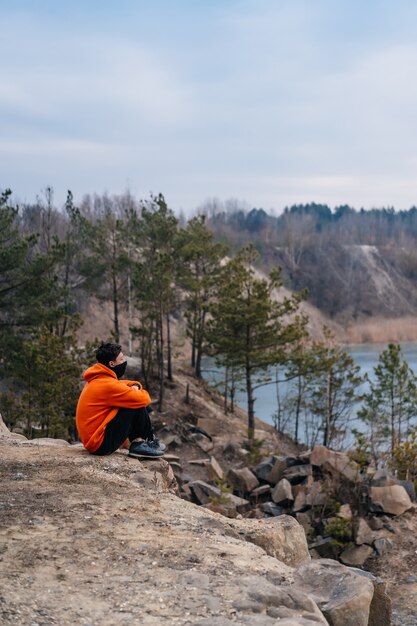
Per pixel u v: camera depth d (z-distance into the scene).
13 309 32.31
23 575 4.59
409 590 17.25
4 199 33.16
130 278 45.38
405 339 125.62
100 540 5.34
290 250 170.25
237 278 35.53
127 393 7.96
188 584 4.57
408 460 25.53
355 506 20.69
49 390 24.89
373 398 35.09
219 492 22.59
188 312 46.59
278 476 23.53
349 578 4.96
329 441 37.66
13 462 7.57
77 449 8.34
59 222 56.22
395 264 178.25
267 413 52.38
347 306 153.00
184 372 51.53
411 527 19.97
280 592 4.45
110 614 4.09
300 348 37.69
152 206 44.59
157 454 8.02
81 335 68.00
